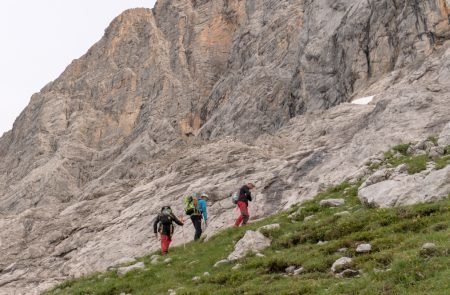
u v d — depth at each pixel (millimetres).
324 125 50562
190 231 39312
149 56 132750
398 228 17750
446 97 38969
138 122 118625
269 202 36750
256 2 125688
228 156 51094
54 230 53031
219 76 121875
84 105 127688
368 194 22031
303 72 77625
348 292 13852
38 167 111500
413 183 20859
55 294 23938
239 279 17672
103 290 21000
